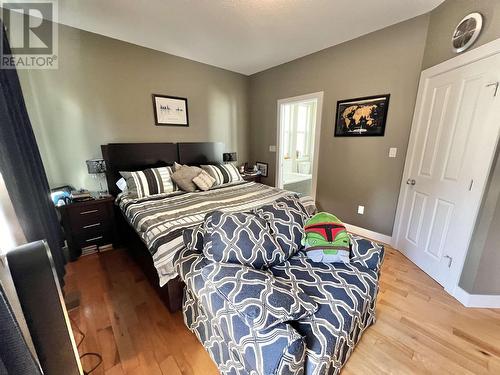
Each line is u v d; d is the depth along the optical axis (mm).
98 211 2436
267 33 2453
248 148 4332
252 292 960
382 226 2742
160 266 1468
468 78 1709
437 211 2020
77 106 2443
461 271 1749
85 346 1375
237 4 1926
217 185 3100
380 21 2230
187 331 1482
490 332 1471
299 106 5645
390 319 1571
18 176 1323
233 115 3955
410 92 2289
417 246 2260
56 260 1749
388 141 2527
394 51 2328
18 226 1170
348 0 1893
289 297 979
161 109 3062
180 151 3279
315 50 2941
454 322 1549
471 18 1659
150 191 2553
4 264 939
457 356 1308
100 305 1712
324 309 1062
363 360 1278
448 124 1903
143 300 1763
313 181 3328
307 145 5984
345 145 2904
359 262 1442
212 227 1334
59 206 2191
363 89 2617
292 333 860
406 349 1349
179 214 1938
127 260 2350
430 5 1979
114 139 2744
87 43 2410
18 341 712
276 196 2486
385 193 2648
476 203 1633
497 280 1629
